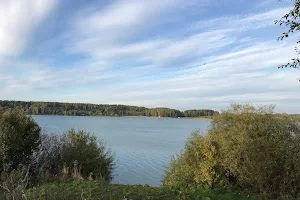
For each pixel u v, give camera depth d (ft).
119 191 25.31
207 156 30.71
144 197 23.35
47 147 40.55
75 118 346.74
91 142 43.04
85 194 23.93
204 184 28.60
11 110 37.83
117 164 73.61
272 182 27.17
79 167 37.86
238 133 30.14
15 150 34.14
